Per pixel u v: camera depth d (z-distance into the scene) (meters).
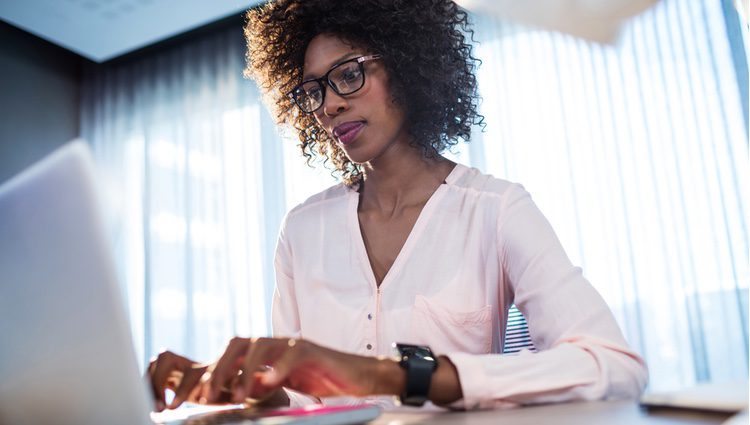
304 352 0.71
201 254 3.81
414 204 1.26
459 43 1.43
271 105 1.60
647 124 3.05
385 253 1.24
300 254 1.32
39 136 4.14
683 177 2.95
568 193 3.13
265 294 3.59
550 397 0.74
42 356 0.51
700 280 2.86
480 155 3.28
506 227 1.12
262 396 0.74
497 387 0.72
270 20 1.48
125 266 3.99
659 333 2.89
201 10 3.66
